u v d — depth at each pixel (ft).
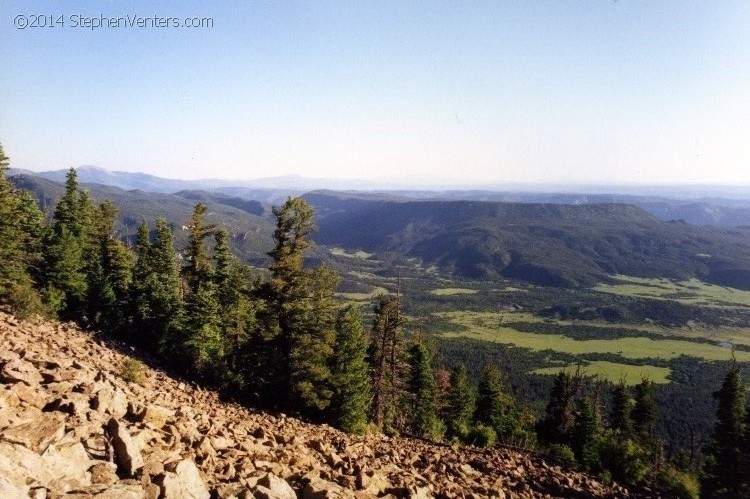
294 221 126.11
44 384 49.37
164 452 43.86
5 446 31.78
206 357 155.22
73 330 131.13
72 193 205.16
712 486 161.07
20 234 155.33
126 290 192.54
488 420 230.68
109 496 31.89
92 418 43.93
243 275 164.86
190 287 181.16
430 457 104.06
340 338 133.80
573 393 228.22
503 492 82.38
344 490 50.62
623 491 123.13
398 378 164.45
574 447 185.06
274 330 123.44
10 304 121.90
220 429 62.80
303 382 121.60
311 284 127.24
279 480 45.83
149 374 106.63
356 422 125.70
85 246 196.54
